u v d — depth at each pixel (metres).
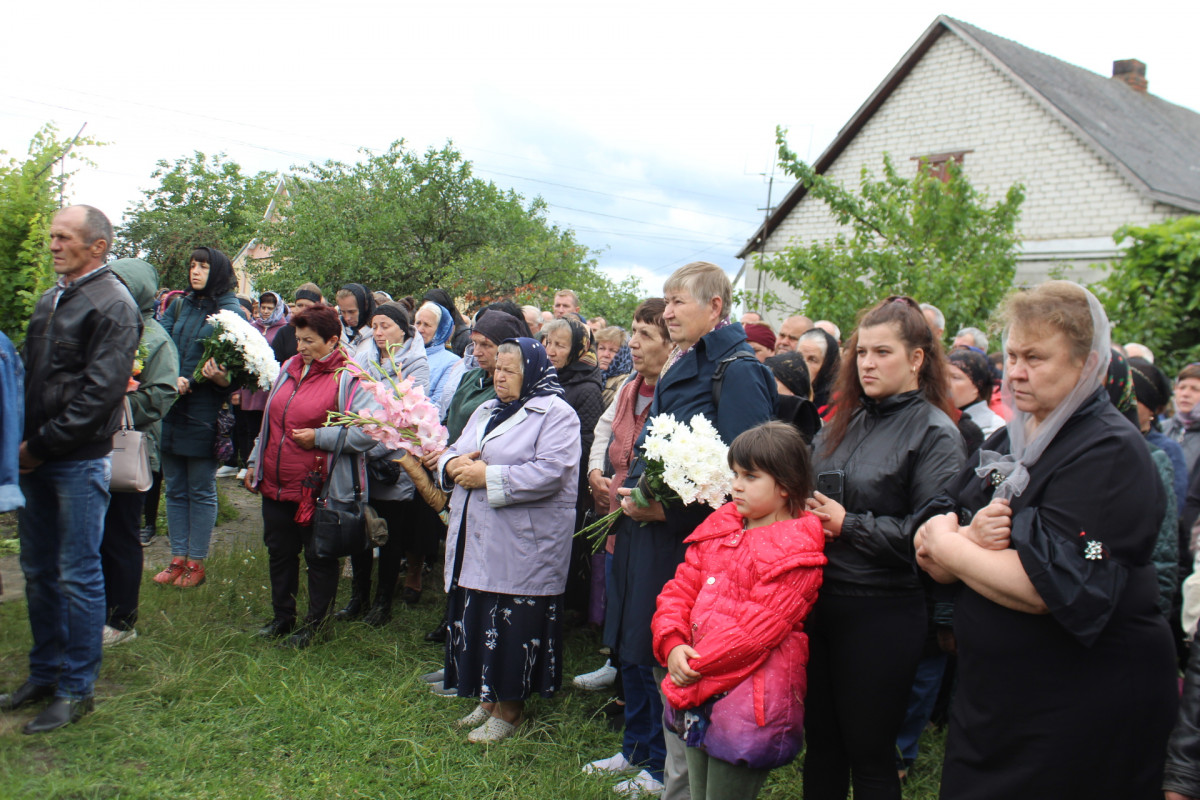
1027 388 1.84
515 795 3.01
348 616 4.78
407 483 4.61
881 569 2.35
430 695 3.82
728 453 2.56
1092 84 16.41
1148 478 1.74
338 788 2.97
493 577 3.42
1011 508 1.87
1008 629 1.83
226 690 3.62
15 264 5.18
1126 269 7.38
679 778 2.65
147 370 4.42
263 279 20.66
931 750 3.61
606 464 3.93
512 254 20.16
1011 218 10.32
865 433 2.51
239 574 5.23
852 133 16.11
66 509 3.26
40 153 5.18
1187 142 15.99
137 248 29.55
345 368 4.16
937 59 14.98
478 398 4.38
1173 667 1.79
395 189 20.30
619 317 21.22
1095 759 1.74
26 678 3.60
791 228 16.84
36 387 3.31
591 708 3.81
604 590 4.66
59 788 2.78
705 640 2.33
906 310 2.47
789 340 5.41
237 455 8.16
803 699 2.38
